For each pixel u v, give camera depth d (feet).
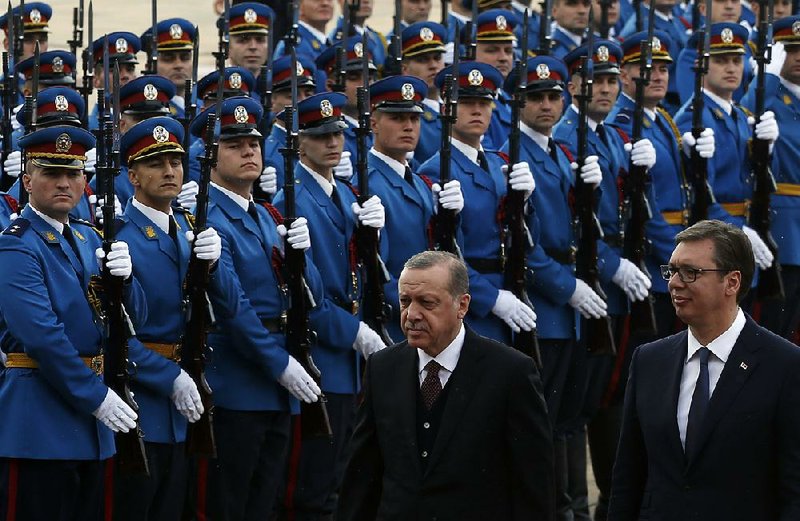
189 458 96.43
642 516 69.00
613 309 122.62
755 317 134.41
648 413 68.80
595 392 120.26
